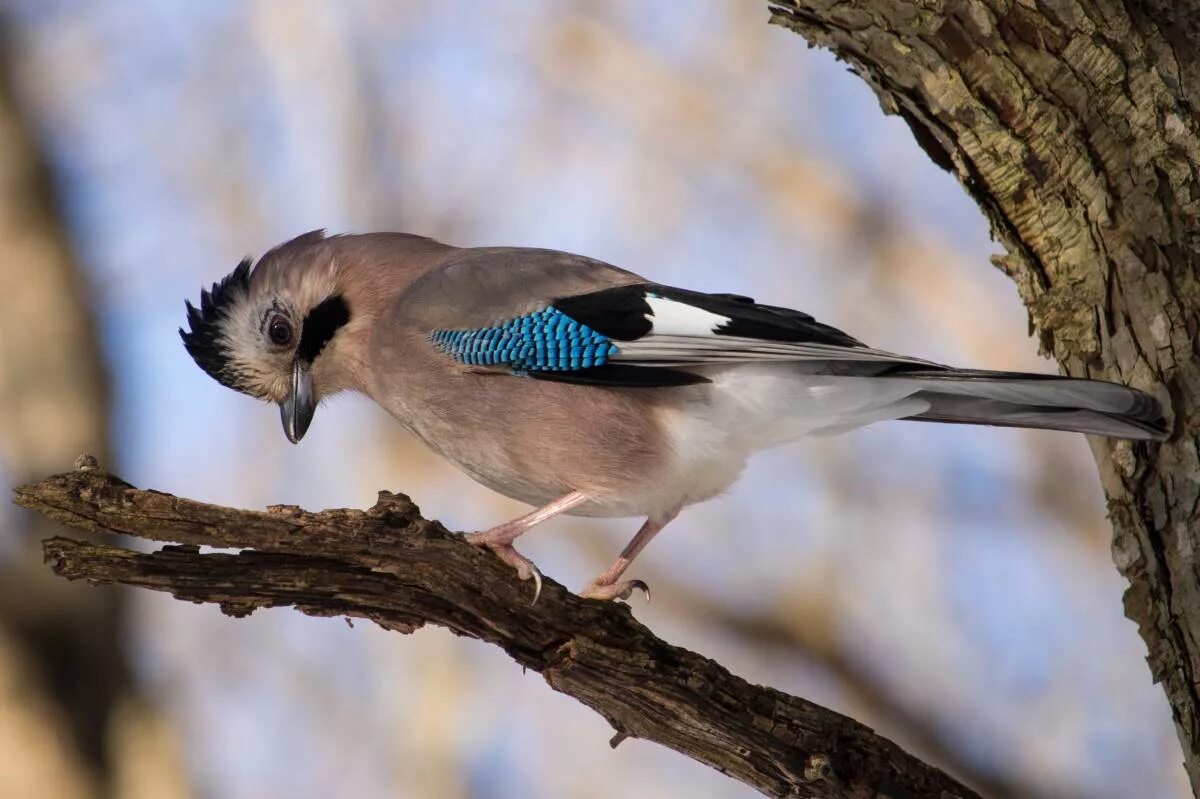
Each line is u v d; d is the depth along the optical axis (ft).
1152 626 23.86
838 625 48.39
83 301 50.78
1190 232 23.90
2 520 46.34
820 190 53.67
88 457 22.09
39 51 53.88
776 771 25.44
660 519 32.32
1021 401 25.35
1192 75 24.04
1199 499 23.40
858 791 25.29
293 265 34.55
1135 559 24.11
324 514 23.49
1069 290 25.14
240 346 34.76
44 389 48.65
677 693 25.22
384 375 33.09
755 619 48.65
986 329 51.21
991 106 25.31
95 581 22.62
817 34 26.81
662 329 30.83
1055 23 24.49
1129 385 24.25
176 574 22.93
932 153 27.04
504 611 25.12
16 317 49.44
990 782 45.57
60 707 44.88
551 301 31.53
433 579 24.48
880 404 30.30
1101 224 24.61
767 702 25.52
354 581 24.13
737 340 30.25
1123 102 24.27
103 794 44.96
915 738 46.50
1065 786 44.75
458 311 31.91
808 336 30.14
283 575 23.62
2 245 50.39
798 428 30.86
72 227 51.98
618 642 25.35
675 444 30.89
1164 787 43.68
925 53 25.58
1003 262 26.32
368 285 34.04
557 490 31.99
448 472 49.83
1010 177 25.45
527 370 31.42
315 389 34.81
